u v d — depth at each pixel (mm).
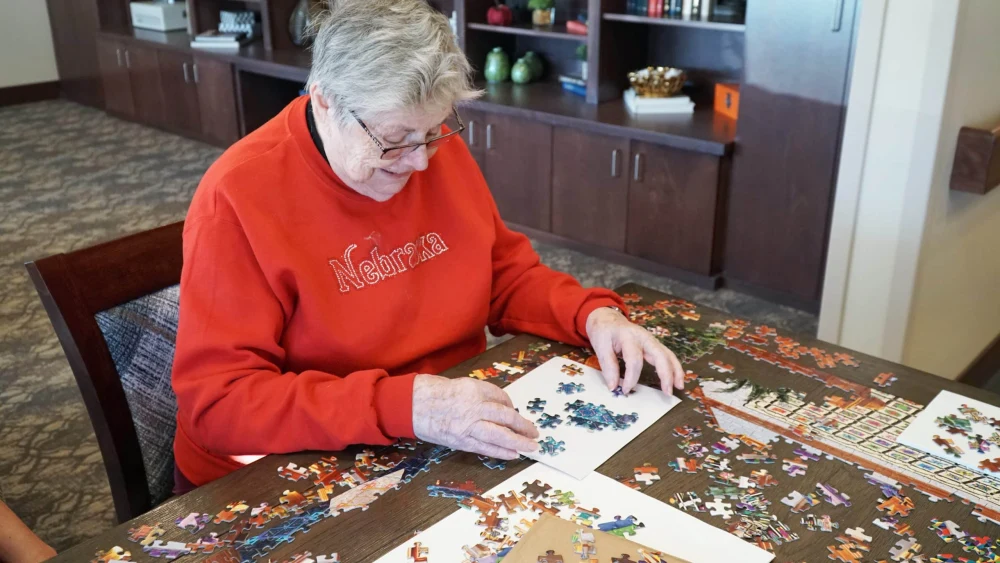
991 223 2785
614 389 1257
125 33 5914
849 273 2533
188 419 1206
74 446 2416
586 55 4055
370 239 1327
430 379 1153
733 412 1202
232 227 1220
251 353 1203
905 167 2303
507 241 1582
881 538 958
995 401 1236
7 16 6312
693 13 3520
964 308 2818
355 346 1308
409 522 978
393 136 1169
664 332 1436
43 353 2949
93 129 5906
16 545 1238
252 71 4984
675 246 3422
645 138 3311
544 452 1101
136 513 1414
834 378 1298
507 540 946
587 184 3607
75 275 1312
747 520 981
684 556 922
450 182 1458
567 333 1409
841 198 2471
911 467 1084
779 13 2893
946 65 2133
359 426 1103
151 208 4387
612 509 996
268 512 1001
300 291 1253
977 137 2270
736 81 3695
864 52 2275
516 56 4512
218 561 922
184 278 1218
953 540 958
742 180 3189
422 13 1141
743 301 3289
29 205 4406
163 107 5758
